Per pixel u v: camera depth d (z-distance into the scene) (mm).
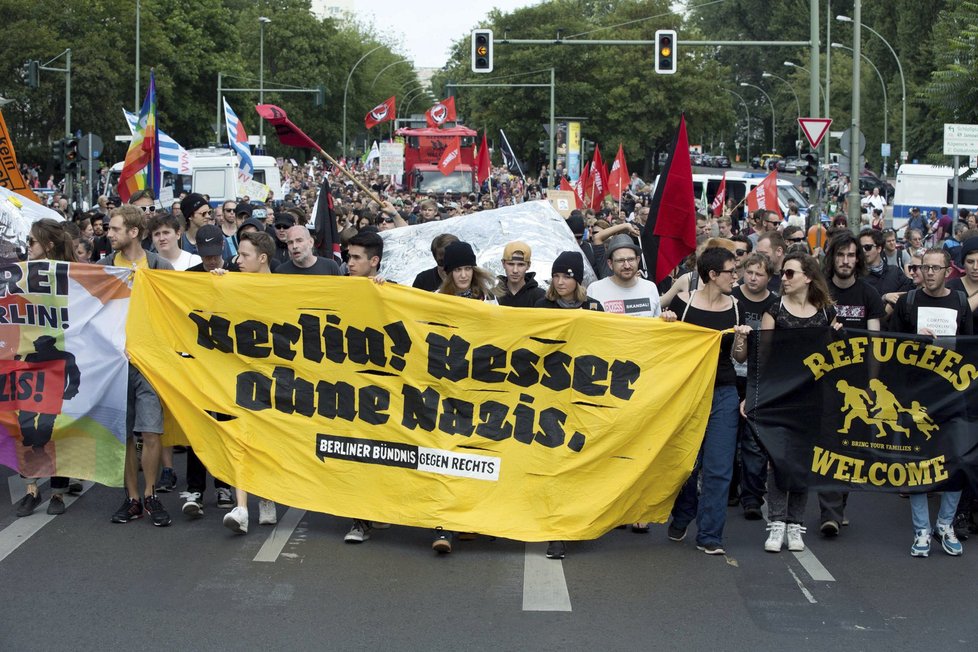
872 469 7812
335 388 7922
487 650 6023
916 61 65562
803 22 92375
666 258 9164
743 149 106938
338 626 6324
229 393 8031
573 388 7676
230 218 13742
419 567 7395
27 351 8219
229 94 63500
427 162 50875
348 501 7867
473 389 7766
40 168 53750
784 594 6988
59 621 6332
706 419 7664
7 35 48188
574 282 8203
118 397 8203
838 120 72875
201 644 6035
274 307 7988
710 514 7734
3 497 8984
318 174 60500
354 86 86562
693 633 6312
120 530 8094
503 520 7645
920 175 39406
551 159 48688
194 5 61906
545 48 71312
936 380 7785
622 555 7746
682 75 69625
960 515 8570
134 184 16312
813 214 27734
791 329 7777
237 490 7949
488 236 12594
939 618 6602
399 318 7848
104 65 50438
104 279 8227
